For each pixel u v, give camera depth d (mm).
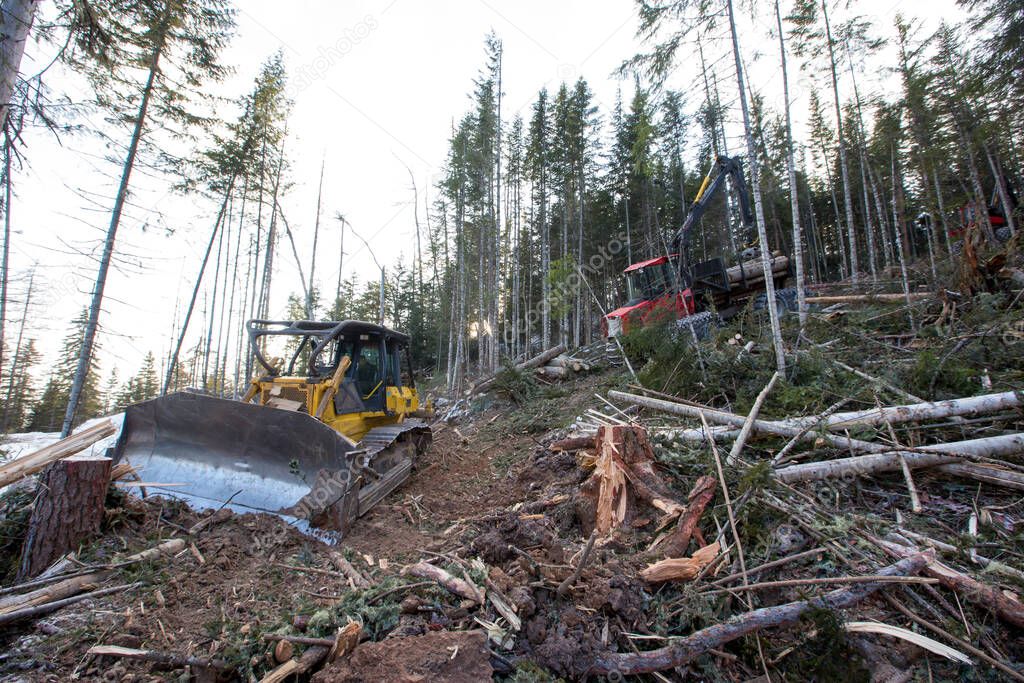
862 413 4277
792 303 9562
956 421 4027
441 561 3285
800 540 3027
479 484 5523
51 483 3354
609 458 3834
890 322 7141
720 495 3521
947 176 14789
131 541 3471
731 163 9992
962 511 3225
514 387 9883
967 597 2469
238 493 4102
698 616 2559
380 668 2102
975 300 6293
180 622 2695
